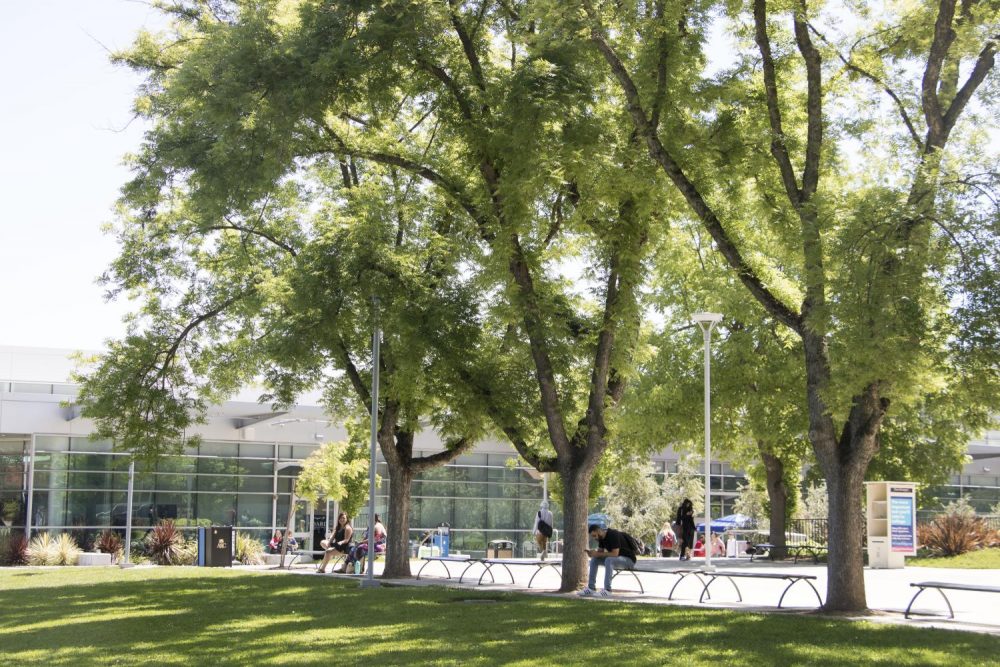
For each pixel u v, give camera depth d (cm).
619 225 2128
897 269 1511
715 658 1198
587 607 1811
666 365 3441
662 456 5378
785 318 1819
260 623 1614
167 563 3809
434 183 2420
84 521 3962
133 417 2875
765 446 3541
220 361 2947
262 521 4312
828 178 2128
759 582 2548
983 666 1129
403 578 2711
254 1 2109
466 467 4716
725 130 1978
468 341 2333
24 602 2048
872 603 1931
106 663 1215
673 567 2925
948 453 3691
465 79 2208
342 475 3441
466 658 1216
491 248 2148
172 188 2528
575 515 2209
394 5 1972
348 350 2717
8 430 3844
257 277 2766
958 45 1627
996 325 1479
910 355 1465
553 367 2275
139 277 2872
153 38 2427
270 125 1942
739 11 1934
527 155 1936
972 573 2809
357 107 2372
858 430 1719
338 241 2388
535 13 1866
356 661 1202
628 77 1880
